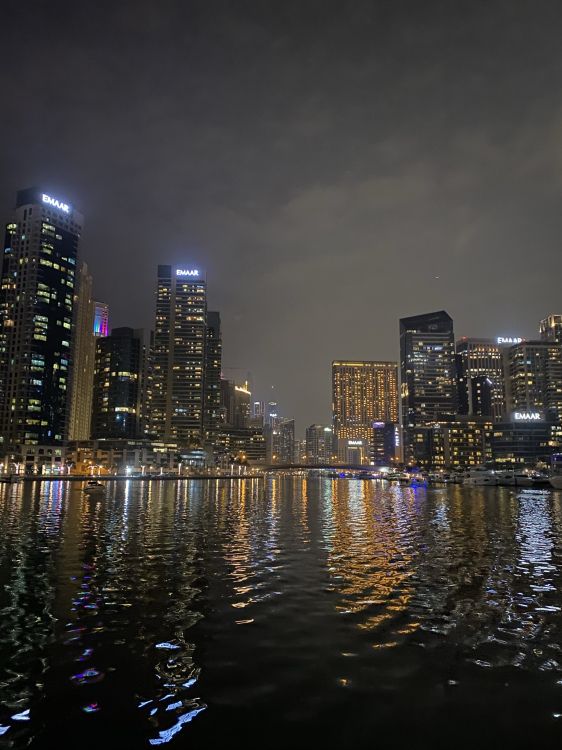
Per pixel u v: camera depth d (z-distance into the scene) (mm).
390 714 11891
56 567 27688
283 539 39562
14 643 16109
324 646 15992
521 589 23250
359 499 103000
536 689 13164
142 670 14148
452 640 16578
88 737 10945
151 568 27562
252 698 12609
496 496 116938
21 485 156125
